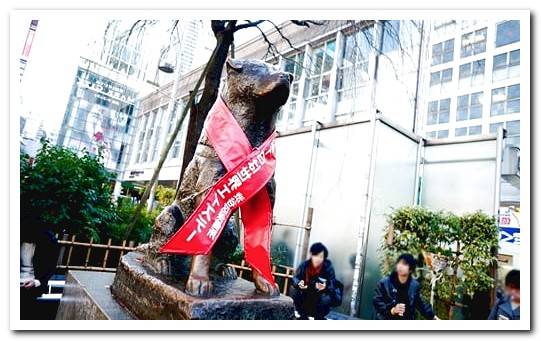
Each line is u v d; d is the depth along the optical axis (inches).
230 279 66.4
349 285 163.6
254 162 53.1
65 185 140.6
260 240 56.7
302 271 121.1
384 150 174.4
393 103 192.9
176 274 61.3
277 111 57.4
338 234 174.6
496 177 164.7
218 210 50.4
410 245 155.0
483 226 154.5
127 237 162.4
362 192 169.5
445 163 182.9
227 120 54.2
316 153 197.5
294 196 201.6
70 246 134.1
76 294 76.4
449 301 153.7
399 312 101.8
